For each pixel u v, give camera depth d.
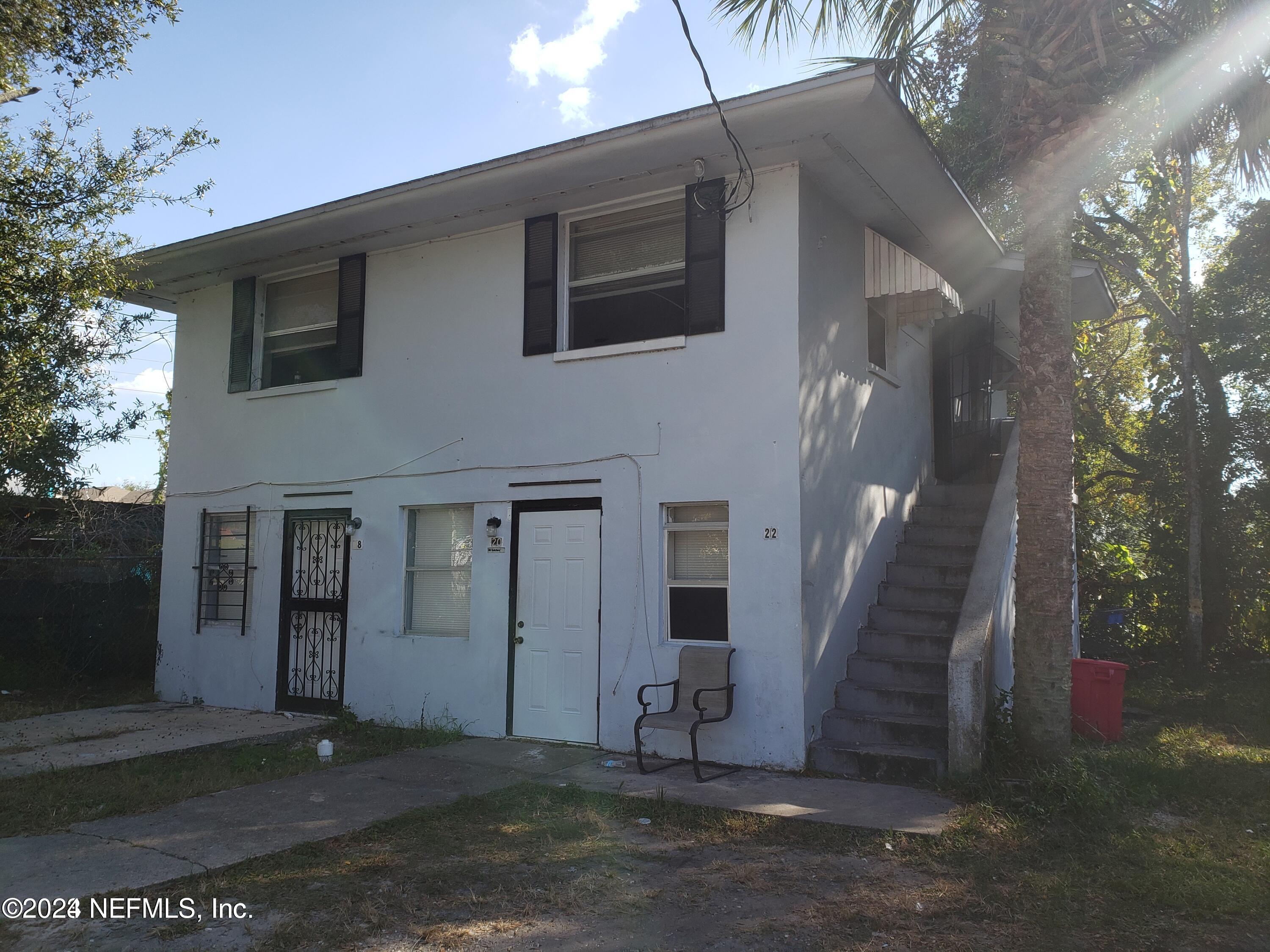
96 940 4.18
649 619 8.07
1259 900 4.59
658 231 8.80
